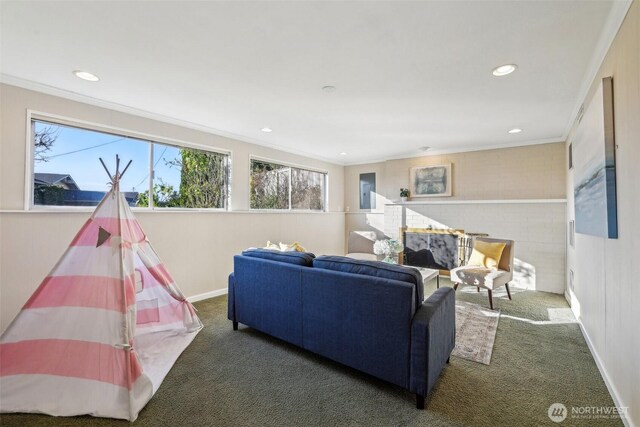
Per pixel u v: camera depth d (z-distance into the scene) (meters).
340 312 2.14
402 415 1.76
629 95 1.62
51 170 2.86
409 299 1.84
